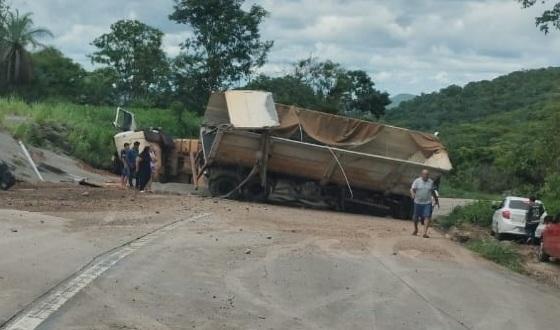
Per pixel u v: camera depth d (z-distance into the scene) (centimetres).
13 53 6319
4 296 902
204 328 858
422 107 10788
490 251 1909
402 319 1014
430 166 2794
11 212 1694
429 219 2056
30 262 1127
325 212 2673
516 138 7175
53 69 7181
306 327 914
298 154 2728
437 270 1489
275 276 1239
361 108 6950
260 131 2686
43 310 855
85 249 1300
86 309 883
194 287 1086
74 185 2627
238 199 2750
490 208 2977
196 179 2900
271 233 1775
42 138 3541
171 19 5809
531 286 1488
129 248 1360
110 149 3806
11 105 3859
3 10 6372
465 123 9094
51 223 1589
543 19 1775
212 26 5778
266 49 5928
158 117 5100
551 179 3006
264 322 917
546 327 1065
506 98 10112
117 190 2517
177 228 1706
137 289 1027
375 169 2777
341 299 1108
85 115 4466
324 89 6594
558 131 3105
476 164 7150
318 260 1445
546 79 10500
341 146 2881
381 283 1276
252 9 5875
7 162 2802
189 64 5797
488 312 1127
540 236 2180
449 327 996
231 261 1341
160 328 834
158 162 3117
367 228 2134
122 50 7625
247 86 5972
